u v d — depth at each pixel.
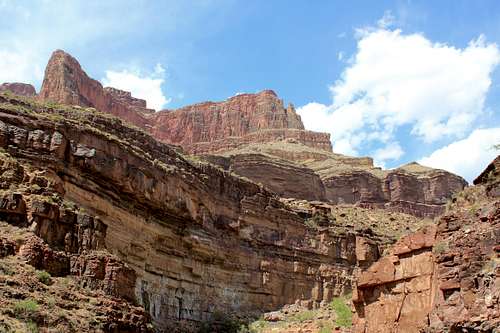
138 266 46.62
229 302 56.91
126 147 46.53
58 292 31.52
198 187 55.75
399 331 34.06
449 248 30.55
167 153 54.19
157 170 49.56
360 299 36.59
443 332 28.81
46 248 33.59
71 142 42.12
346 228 72.38
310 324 55.09
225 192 60.78
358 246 69.69
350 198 126.00
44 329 28.11
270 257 62.50
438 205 130.12
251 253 60.94
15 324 26.88
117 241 44.25
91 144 43.44
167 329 48.66
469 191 32.94
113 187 45.03
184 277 52.56
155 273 49.03
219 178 60.44
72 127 42.62
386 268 35.69
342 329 51.72
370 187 128.38
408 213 125.62
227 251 58.06
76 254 35.72
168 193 50.53
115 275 36.12
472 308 28.06
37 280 31.17
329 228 69.62
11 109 40.53
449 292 29.78
